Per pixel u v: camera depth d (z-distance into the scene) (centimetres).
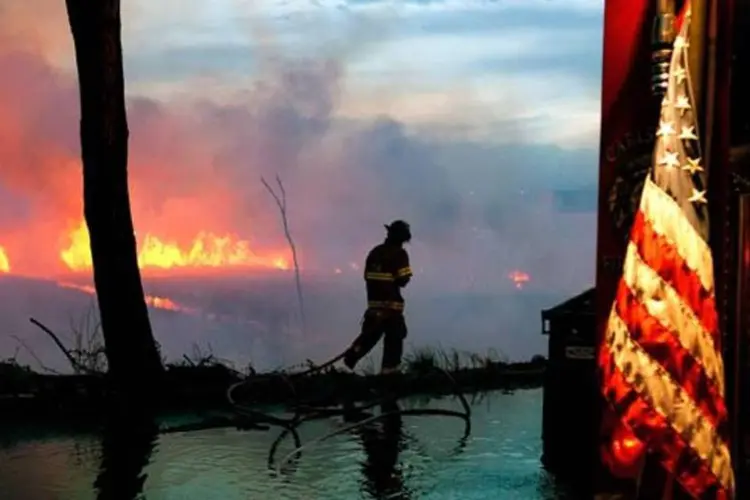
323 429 802
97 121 905
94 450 716
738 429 334
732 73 326
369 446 723
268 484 611
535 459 673
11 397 898
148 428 800
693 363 288
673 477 292
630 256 294
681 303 288
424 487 600
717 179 301
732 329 330
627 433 293
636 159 316
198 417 844
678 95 295
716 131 299
